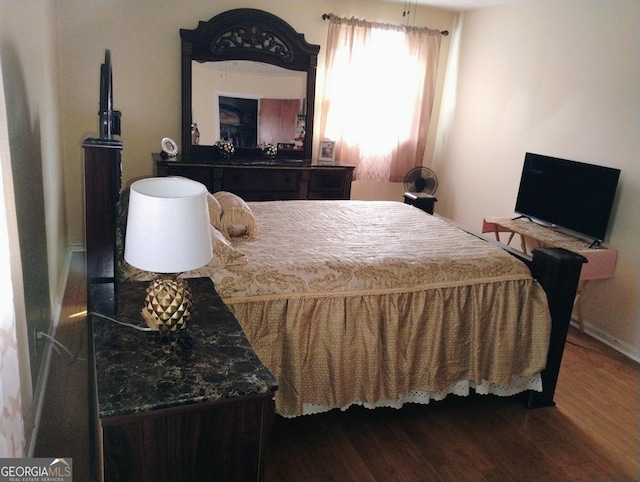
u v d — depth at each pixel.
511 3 4.34
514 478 2.08
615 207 3.38
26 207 2.08
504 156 4.47
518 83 4.29
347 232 2.78
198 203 1.44
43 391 2.37
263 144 4.70
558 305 2.48
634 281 3.26
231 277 2.08
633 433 2.45
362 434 2.29
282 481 1.97
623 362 3.17
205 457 1.29
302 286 2.16
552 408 2.61
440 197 5.45
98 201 1.82
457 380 2.46
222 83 4.47
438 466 2.12
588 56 3.61
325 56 4.75
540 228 3.83
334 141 4.81
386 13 4.84
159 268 1.41
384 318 2.27
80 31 4.02
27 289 2.07
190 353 1.43
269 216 3.05
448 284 2.36
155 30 4.23
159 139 4.48
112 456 1.19
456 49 5.09
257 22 4.43
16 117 1.90
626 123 3.31
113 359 1.37
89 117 4.20
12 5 1.84
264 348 2.12
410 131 5.12
